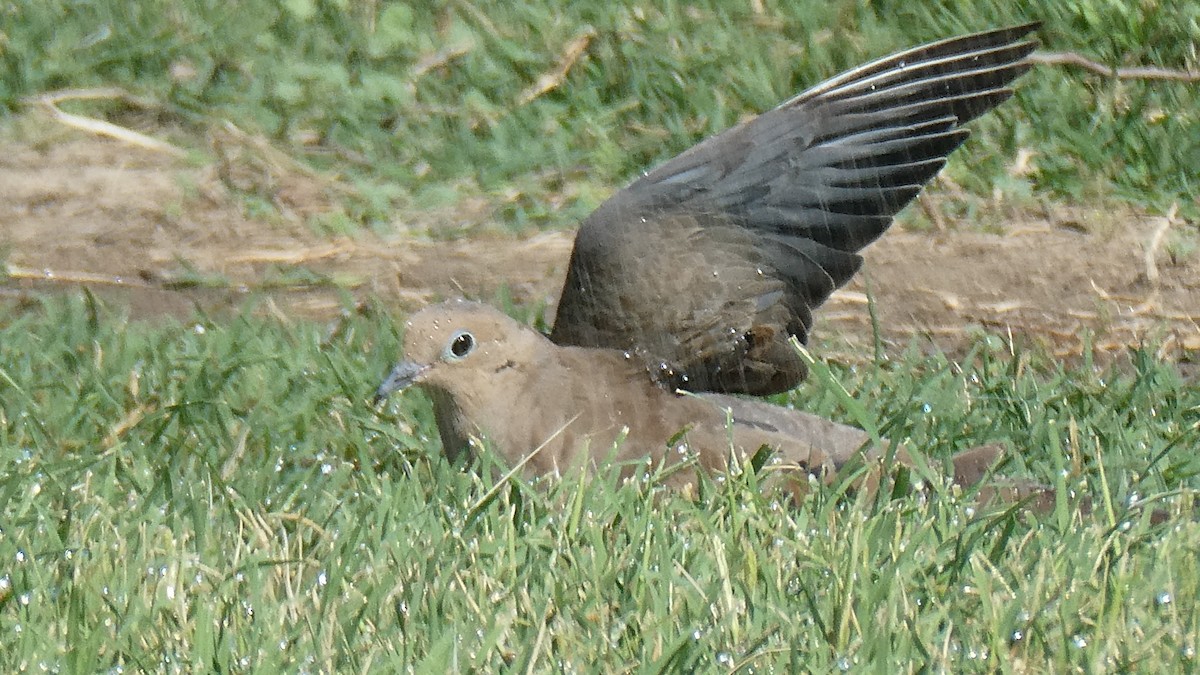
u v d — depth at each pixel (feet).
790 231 34.19
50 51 57.67
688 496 31.81
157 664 26.03
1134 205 51.90
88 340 41.19
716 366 34.14
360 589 28.09
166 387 38.27
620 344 33.86
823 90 34.68
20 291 46.19
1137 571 28.32
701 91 56.18
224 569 28.94
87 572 28.40
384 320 43.34
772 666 26.00
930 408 37.27
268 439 35.42
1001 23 58.85
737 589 27.99
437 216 51.34
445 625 27.02
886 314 45.96
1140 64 57.77
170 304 45.96
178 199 51.21
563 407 32.55
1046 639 26.76
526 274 47.93
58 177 52.01
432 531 29.99
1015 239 49.93
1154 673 25.95
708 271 33.78
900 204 34.47
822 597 27.81
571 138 55.11
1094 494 33.01
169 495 32.07
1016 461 35.29
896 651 26.23
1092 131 55.06
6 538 29.55
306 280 47.29
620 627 26.71
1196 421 37.40
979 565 28.37
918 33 58.49
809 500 31.50
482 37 58.70
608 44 58.08
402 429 36.94
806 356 33.45
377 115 56.03
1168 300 46.98
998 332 45.11
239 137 54.54
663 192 34.17
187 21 59.36
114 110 55.98
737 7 59.82
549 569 28.63
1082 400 38.63
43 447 35.27
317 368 40.16
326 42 58.80
